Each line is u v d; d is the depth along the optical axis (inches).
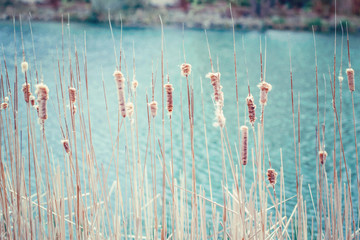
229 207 138.1
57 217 131.0
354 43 1175.0
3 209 132.2
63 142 124.1
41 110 117.8
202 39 1305.4
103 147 405.4
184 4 1785.2
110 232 128.2
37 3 1509.6
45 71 574.9
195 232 135.6
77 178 123.6
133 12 1672.0
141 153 395.9
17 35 967.6
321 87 708.7
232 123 523.2
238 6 1758.1
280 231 128.9
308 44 1197.1
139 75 747.4
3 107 128.3
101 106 547.2
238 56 1014.4
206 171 362.3
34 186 273.6
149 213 144.8
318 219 130.1
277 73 836.6
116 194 129.2
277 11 1732.3
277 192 307.3
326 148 422.6
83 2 1630.2
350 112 559.8
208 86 733.9
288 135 473.1
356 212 247.1
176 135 468.4
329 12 1643.7
